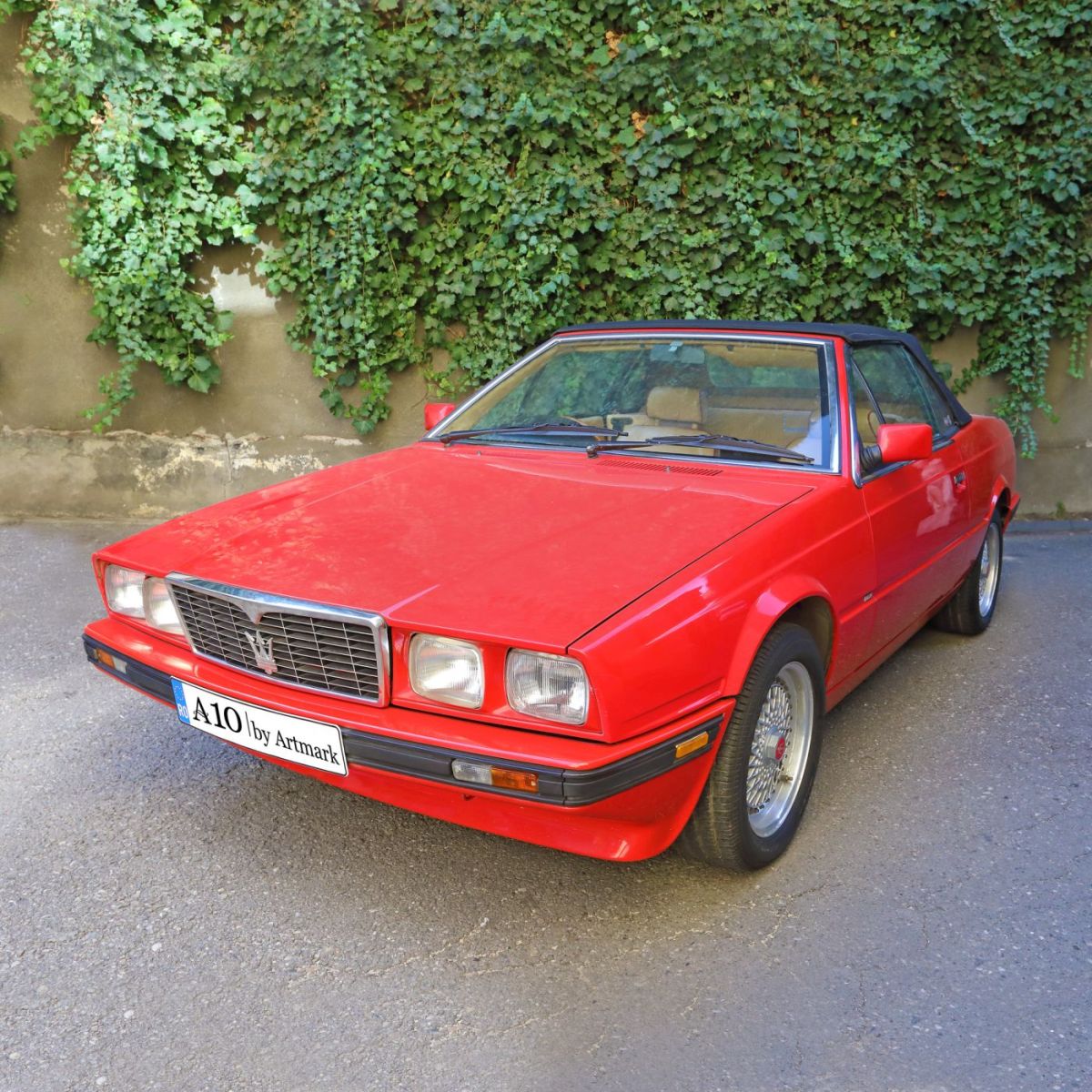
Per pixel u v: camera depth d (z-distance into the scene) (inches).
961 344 289.6
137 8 240.4
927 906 110.5
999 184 274.5
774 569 111.8
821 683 122.6
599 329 163.2
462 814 103.0
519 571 104.1
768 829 117.7
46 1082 85.2
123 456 271.1
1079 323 284.0
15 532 256.1
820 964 101.0
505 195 260.4
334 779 108.1
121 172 246.8
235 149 255.6
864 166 269.3
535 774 90.9
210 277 265.9
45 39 241.4
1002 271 279.6
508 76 254.5
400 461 145.1
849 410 137.9
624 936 105.6
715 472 132.6
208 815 128.3
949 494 161.9
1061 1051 89.3
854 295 277.9
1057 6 264.7
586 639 91.2
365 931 106.1
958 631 193.8
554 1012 94.2
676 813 103.1
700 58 256.4
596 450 140.0
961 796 134.6
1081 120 269.1
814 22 261.0
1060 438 294.5
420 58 252.5
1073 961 101.5
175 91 248.7
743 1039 90.7
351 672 102.0
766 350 147.3
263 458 277.9
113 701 161.3
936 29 265.1
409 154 259.9
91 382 265.6
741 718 105.5
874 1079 86.0
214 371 268.2
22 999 95.0
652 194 265.3
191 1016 93.4
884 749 148.6
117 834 123.9
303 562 110.4
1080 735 152.5
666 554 106.5
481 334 272.2
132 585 122.0
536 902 111.7
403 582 103.7
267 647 106.8
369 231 258.4
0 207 253.4
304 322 269.3
